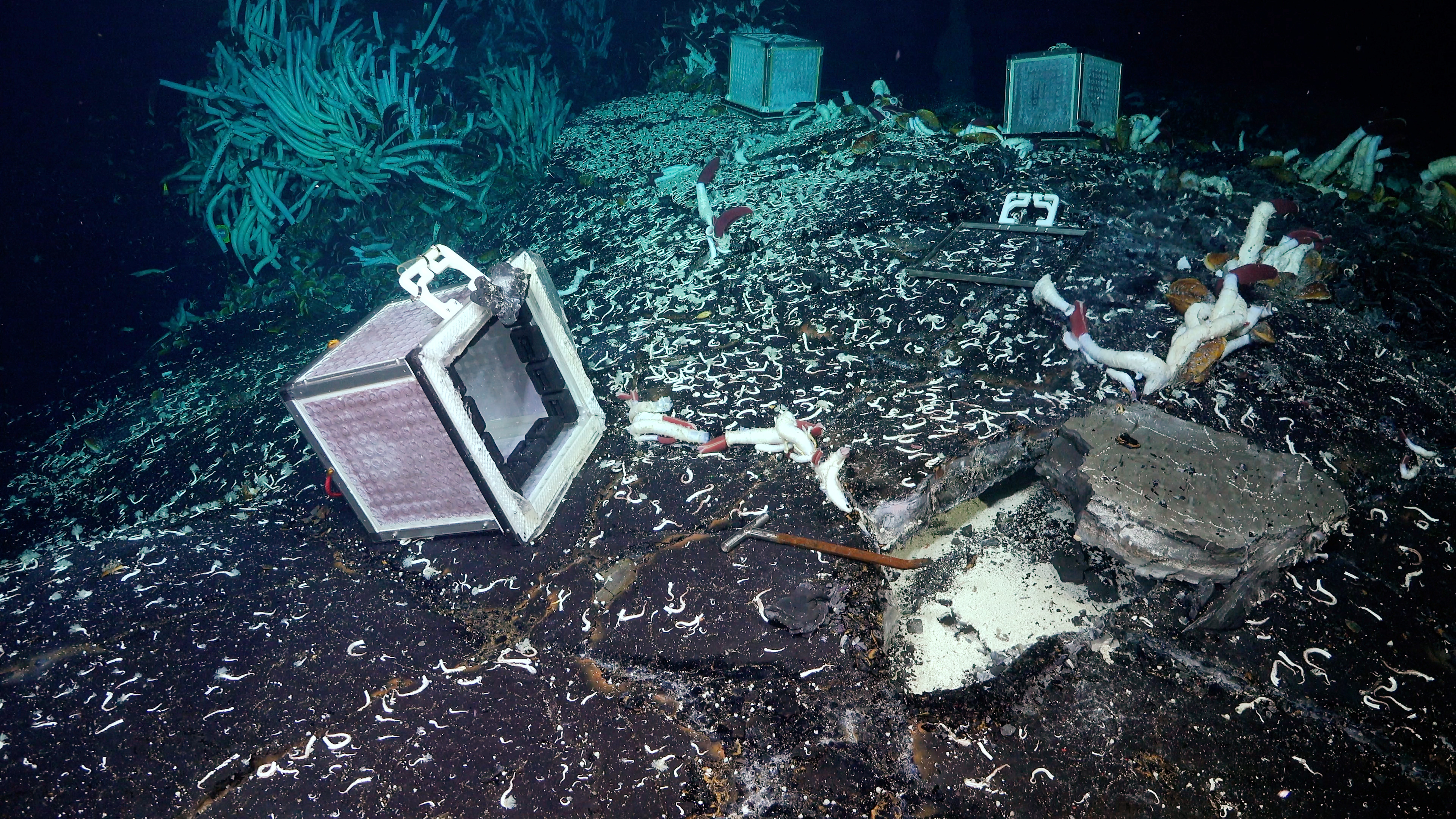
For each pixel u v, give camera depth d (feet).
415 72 27.48
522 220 25.82
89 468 15.61
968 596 9.16
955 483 10.53
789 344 14.20
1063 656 8.18
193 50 22.89
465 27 30.68
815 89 28.25
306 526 11.81
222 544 11.55
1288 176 18.67
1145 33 43.52
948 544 9.97
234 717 8.38
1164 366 11.19
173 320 23.15
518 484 10.27
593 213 24.26
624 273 19.07
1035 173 20.01
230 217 24.27
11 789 7.75
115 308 21.84
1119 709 7.56
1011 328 13.57
